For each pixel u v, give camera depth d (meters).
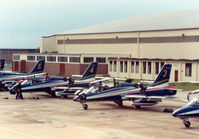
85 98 35.97
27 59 103.38
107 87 37.78
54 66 93.44
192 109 27.33
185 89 58.00
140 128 26.45
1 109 35.25
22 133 23.97
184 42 79.06
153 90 38.62
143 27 93.38
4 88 55.59
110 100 37.44
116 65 83.50
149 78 75.88
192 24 82.81
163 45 83.56
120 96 37.84
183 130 26.09
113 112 34.53
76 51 107.75
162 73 39.28
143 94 38.12
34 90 46.03
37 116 31.23
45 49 119.69
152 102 36.75
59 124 27.47
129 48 91.56
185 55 79.06
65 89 45.84
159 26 90.12
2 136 23.00
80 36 106.12
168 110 35.12
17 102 41.53
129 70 80.19
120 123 28.39
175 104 41.56
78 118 30.48
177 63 70.00
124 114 33.31
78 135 23.66
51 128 25.83
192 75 67.44
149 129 26.14
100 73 86.56
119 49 94.25
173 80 70.94
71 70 87.69
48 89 47.56
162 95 39.16
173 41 81.31
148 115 32.94
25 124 27.31
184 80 68.94
